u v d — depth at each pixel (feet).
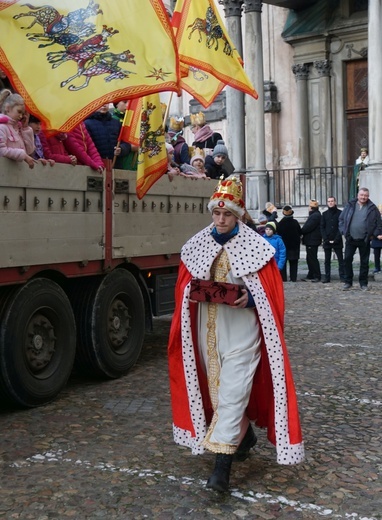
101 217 23.04
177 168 29.63
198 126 40.98
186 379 15.28
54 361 21.38
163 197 26.43
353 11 77.25
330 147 79.82
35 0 20.26
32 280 20.68
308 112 81.00
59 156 21.66
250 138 73.26
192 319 15.39
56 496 14.38
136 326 25.05
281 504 14.05
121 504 14.03
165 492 14.57
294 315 37.47
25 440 17.72
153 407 20.54
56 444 17.42
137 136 24.66
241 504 14.05
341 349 28.43
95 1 20.59
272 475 15.43
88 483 15.02
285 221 54.54
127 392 22.26
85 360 23.27
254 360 14.80
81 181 21.98
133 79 20.25
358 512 13.69
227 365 14.66
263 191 73.05
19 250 19.72
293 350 28.27
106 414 19.89
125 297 24.62
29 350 20.52
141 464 16.06
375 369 25.05
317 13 79.05
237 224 15.11
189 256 15.16
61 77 19.95
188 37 27.71
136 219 24.84
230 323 14.92
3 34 19.98
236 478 15.28
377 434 18.11
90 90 19.95
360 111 78.59
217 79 30.01
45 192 20.62
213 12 27.71
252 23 71.72
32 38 20.08
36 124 21.47
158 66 20.57
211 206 14.80
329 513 13.65
